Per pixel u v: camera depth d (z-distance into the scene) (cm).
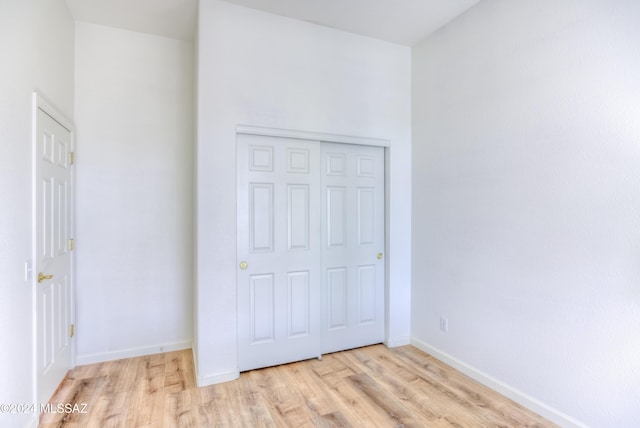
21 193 176
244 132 254
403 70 317
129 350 288
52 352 221
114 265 285
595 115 179
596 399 179
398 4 249
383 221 319
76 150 272
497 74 234
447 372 263
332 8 255
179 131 305
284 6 251
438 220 288
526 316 215
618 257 170
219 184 245
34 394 188
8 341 161
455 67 270
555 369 198
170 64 301
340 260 301
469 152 257
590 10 180
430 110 297
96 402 217
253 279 263
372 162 314
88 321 277
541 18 205
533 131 210
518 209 220
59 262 235
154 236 297
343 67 290
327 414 205
